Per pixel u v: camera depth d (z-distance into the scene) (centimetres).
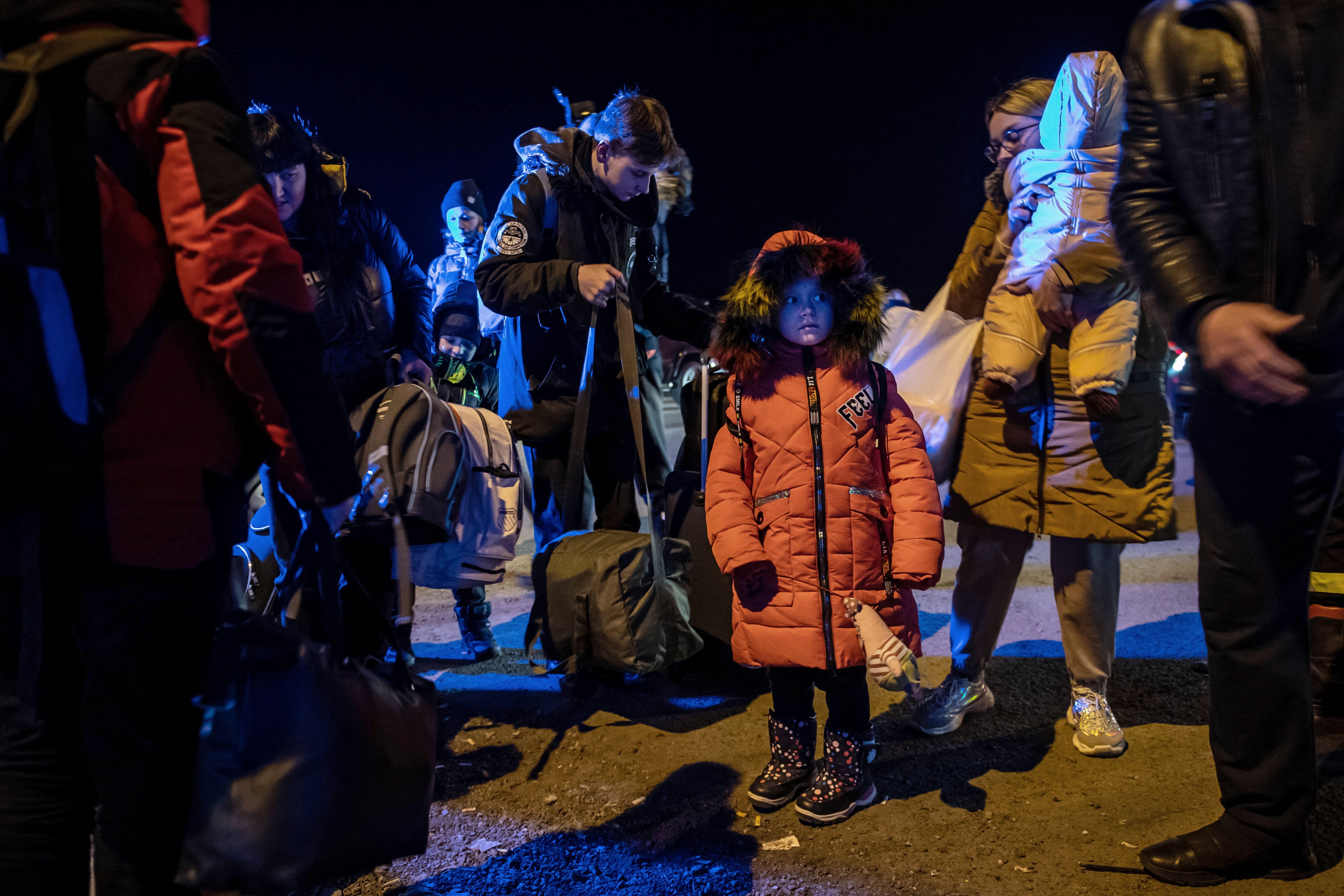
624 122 268
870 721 248
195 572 136
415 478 243
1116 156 240
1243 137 167
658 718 296
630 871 215
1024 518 262
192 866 130
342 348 254
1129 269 185
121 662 131
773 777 242
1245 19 167
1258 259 170
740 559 221
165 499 130
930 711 280
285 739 132
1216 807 231
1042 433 260
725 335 234
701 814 239
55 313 121
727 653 318
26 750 134
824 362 233
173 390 130
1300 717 193
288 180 236
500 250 274
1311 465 181
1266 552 187
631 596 261
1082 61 239
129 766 135
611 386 299
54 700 132
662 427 325
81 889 140
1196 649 339
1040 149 249
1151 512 253
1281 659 191
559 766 267
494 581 288
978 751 268
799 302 227
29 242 120
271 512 237
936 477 272
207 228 123
